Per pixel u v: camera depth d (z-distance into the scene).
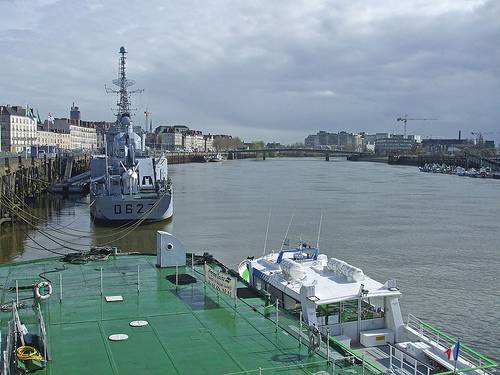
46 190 113.81
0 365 14.03
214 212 84.12
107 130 84.31
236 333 18.28
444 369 18.41
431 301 39.62
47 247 55.88
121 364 15.85
